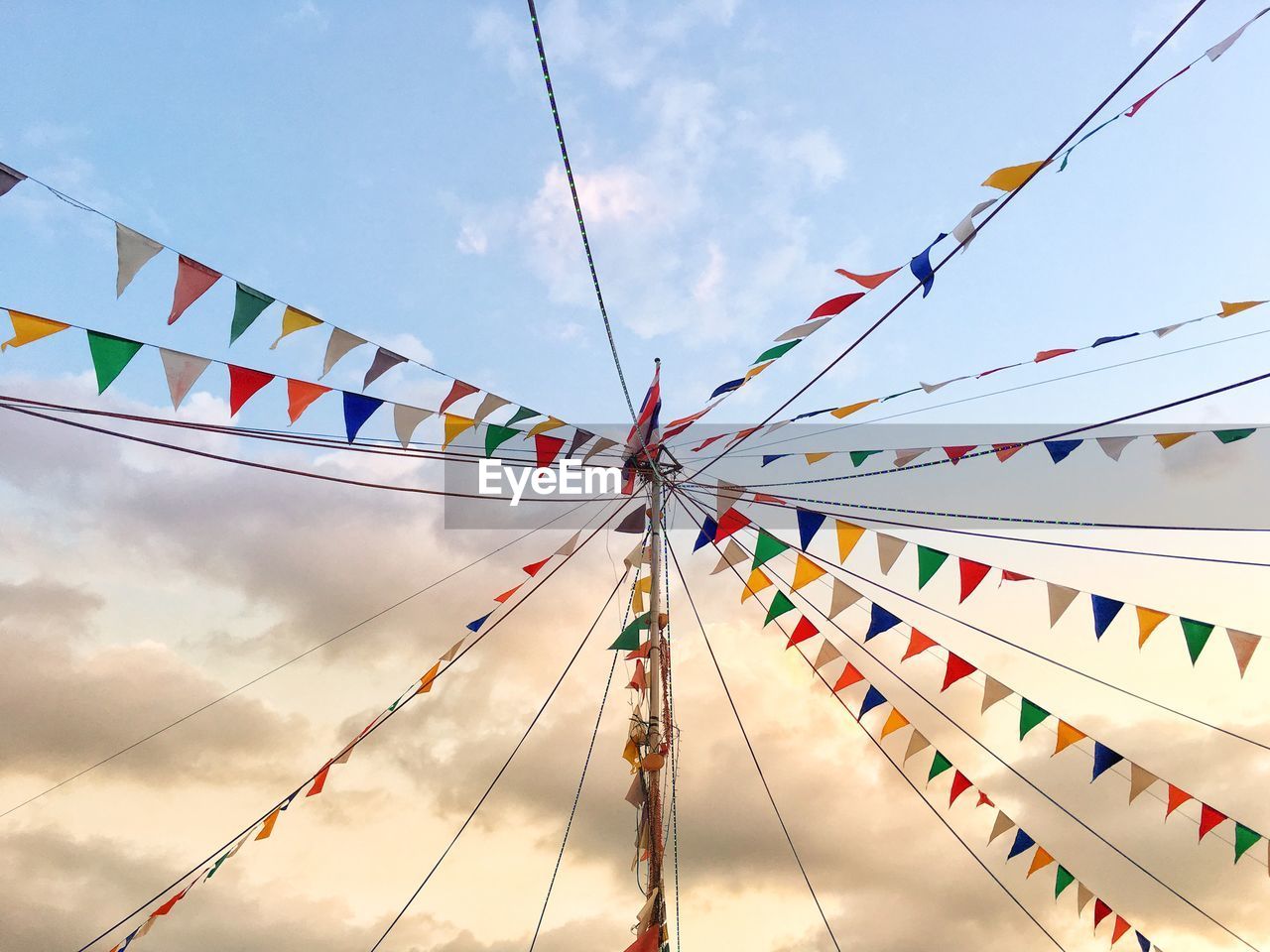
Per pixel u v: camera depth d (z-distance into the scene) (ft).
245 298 15.33
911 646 22.26
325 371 16.47
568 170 15.17
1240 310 19.24
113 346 14.76
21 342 14.23
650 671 25.22
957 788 24.84
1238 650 19.79
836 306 19.98
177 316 14.67
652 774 23.93
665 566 27.32
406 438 17.72
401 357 17.39
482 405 18.92
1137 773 22.11
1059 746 22.21
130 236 14.10
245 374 16.17
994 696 22.12
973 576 20.84
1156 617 20.42
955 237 16.22
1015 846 24.84
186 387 15.40
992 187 15.93
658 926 22.17
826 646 25.07
